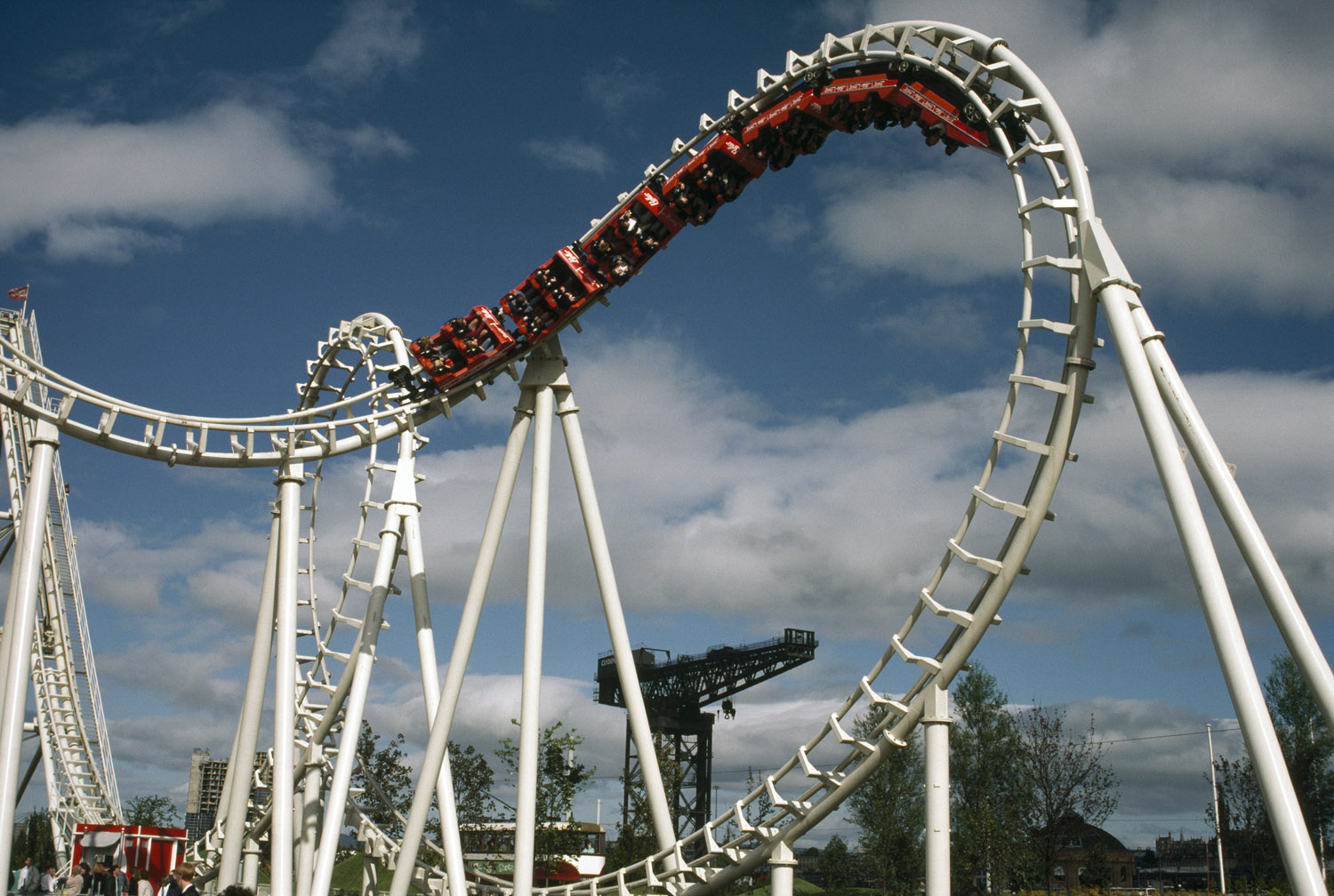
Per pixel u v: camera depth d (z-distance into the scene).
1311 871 15.30
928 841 22.55
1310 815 43.81
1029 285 22.16
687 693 75.75
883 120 26.06
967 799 55.53
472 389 30.52
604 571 29.64
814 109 26.08
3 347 26.33
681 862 28.28
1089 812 50.31
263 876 59.72
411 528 31.95
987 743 55.72
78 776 55.53
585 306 29.62
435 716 28.31
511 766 51.44
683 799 73.81
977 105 23.20
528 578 28.78
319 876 28.28
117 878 32.53
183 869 21.39
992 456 22.42
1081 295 21.58
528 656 28.17
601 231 29.25
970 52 23.88
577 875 53.81
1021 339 22.22
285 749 27.11
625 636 29.42
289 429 28.56
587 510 29.88
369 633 30.73
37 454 25.88
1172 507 18.52
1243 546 17.75
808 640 73.56
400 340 32.75
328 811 28.91
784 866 26.56
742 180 28.34
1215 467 18.42
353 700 30.19
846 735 24.69
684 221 29.03
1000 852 50.81
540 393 29.83
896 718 24.55
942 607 22.83
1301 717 44.84
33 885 43.28
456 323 29.50
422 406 30.53
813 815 25.70
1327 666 16.50
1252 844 44.97
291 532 28.88
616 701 77.81
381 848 38.25
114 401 26.53
